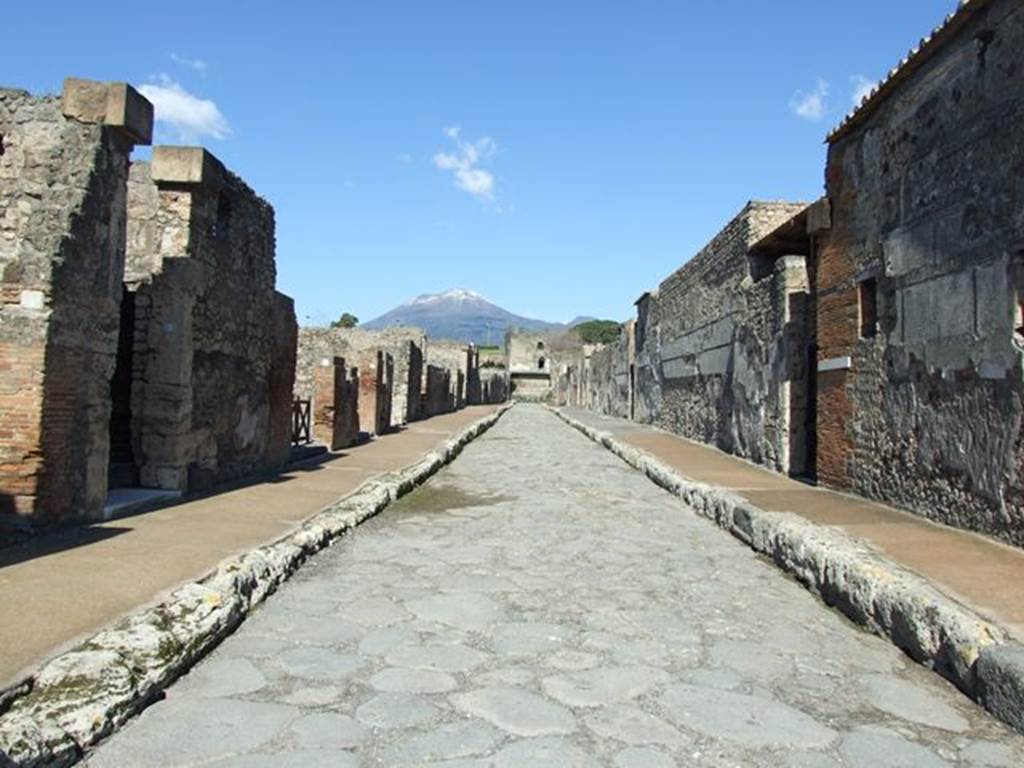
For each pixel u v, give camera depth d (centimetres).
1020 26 688
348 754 351
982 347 733
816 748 374
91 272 741
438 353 4691
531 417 4116
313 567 692
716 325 1827
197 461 970
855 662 496
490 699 416
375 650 486
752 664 486
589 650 499
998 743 385
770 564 757
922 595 511
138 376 920
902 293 889
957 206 779
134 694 382
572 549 801
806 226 1234
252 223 1123
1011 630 453
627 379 3319
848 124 1009
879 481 938
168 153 914
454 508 1052
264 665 456
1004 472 698
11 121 714
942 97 811
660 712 408
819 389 1120
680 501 1153
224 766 337
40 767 311
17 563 571
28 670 369
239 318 1086
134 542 655
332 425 1622
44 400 679
